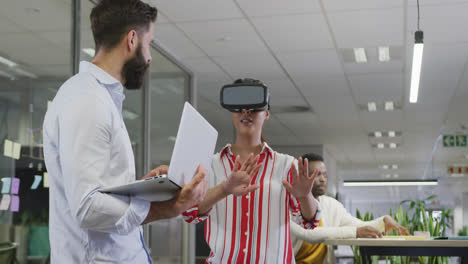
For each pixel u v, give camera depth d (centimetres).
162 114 485
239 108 162
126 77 143
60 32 299
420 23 479
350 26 489
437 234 390
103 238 129
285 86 723
